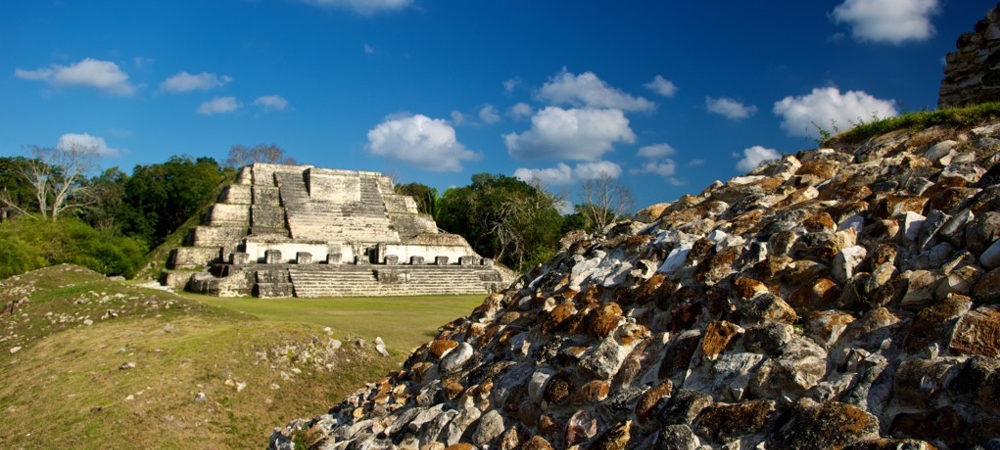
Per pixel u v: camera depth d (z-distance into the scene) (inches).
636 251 197.2
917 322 112.7
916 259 130.9
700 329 143.3
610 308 164.4
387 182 1973.4
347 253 1568.7
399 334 644.7
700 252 167.3
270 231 1603.1
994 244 116.7
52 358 502.6
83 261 1283.2
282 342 492.1
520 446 149.3
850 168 194.2
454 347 209.0
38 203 2161.7
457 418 166.2
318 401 446.6
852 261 137.6
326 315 789.2
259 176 1824.6
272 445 216.4
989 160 157.2
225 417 401.7
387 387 217.2
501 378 172.1
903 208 147.9
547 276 222.4
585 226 1945.1
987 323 103.0
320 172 1812.3
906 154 189.8
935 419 97.0
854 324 123.0
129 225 2201.0
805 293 138.3
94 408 386.3
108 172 2439.7
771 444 108.7
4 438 368.5
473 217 1980.8
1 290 695.1
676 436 118.6
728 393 123.5
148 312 622.8
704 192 231.8
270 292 1211.9
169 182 2281.0
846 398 108.8
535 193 2076.8
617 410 136.6
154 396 403.5
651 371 142.5
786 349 122.3
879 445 95.7
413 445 169.6
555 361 161.6
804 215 165.2
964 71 305.1
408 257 1617.9
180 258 1429.6
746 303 140.1
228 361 459.2
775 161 232.2
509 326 204.4
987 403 93.1
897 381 105.5
